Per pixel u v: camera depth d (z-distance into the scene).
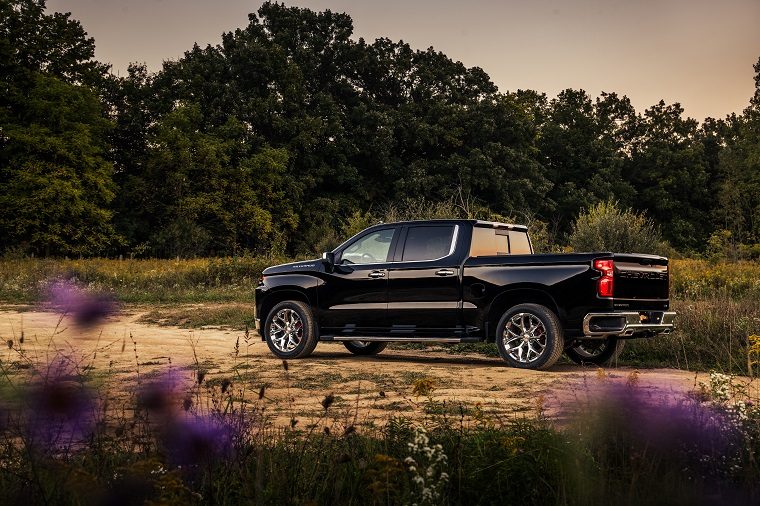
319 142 65.25
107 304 3.06
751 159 81.12
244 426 4.43
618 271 9.44
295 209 62.84
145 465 3.16
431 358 11.35
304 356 11.25
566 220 76.12
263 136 61.28
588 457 3.86
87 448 4.13
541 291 9.69
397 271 10.66
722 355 10.10
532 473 3.76
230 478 3.70
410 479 3.53
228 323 15.81
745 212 79.62
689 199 88.12
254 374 9.05
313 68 66.69
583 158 82.31
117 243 57.19
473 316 10.16
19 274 27.16
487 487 3.74
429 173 66.25
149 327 15.30
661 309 10.06
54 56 56.28
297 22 68.12
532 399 7.25
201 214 58.25
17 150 52.72
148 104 62.75
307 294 11.24
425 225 10.73
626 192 82.00
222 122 62.59
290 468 3.93
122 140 63.28
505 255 10.03
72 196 51.72
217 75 62.88
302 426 5.75
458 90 71.81
